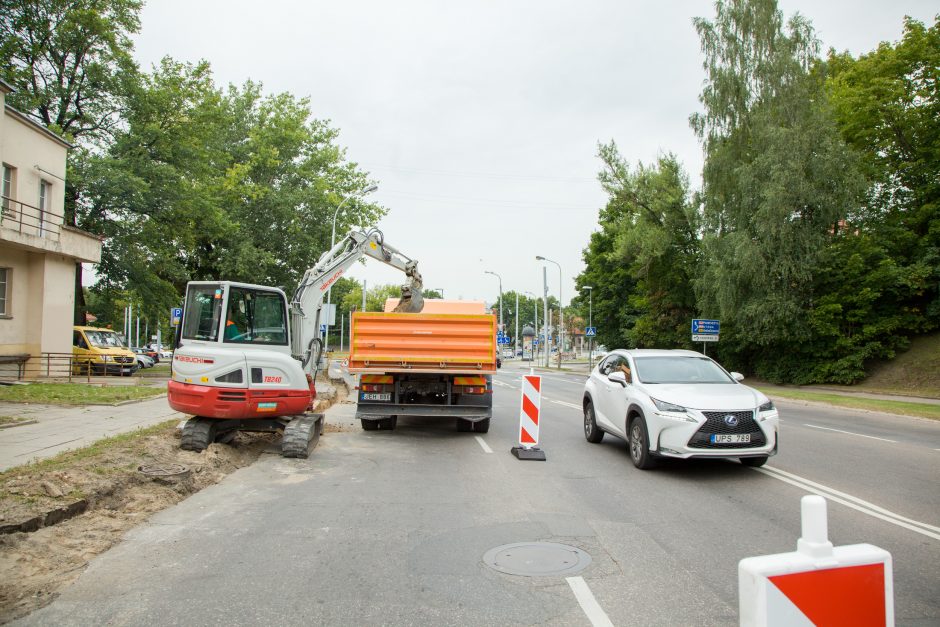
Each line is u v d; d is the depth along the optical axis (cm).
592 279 5350
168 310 2967
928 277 2750
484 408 1155
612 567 472
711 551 512
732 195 3097
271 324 973
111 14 2753
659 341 4053
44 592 418
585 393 1152
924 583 440
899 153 2988
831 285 2998
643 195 3641
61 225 2138
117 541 530
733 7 3125
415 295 1312
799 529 579
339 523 592
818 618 209
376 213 4266
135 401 1495
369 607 397
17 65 2591
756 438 796
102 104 2755
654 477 816
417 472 842
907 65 2892
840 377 2878
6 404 1379
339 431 1236
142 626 368
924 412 1748
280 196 3694
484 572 461
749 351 3600
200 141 3061
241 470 847
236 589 427
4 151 1956
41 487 599
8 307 2055
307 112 4069
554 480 795
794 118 2909
